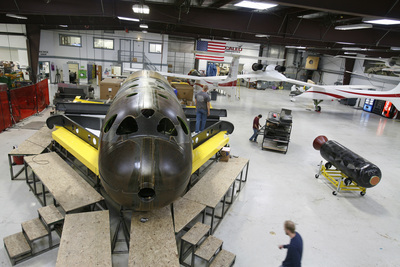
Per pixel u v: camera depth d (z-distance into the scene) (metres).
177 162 4.21
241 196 7.51
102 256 3.79
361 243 5.95
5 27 22.52
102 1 11.95
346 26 11.10
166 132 5.21
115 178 4.00
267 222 6.39
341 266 5.20
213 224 6.05
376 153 12.26
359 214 7.13
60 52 24.78
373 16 7.96
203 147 6.82
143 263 3.77
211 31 22.02
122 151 4.09
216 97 23.58
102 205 5.93
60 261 3.66
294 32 13.44
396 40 14.47
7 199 6.34
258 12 12.91
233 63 17.62
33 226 4.86
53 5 11.48
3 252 4.82
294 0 7.37
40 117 13.38
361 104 25.64
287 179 8.86
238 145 11.71
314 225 6.46
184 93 15.34
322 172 9.03
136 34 25.77
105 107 8.84
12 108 11.62
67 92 15.09
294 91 27.52
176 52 31.42
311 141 13.26
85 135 6.38
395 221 6.95
